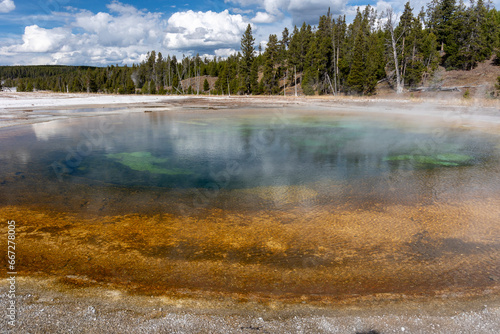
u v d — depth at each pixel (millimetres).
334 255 3785
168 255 3768
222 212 5117
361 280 3293
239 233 4355
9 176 7254
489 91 29156
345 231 4414
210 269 3480
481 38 39125
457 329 2605
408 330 2592
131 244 4031
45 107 26219
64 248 3908
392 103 26062
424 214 4996
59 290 3062
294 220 4789
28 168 8008
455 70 39938
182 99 41031
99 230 4434
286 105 28406
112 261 3623
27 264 3527
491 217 4859
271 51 54594
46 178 7133
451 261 3652
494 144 10812
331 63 47438
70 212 5102
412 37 38156
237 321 2678
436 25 46688
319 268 3512
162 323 2637
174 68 99688
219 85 67938
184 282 3240
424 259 3693
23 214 5000
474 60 38969
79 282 3205
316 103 29875
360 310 2834
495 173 7406
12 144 11211
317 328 2609
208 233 4355
